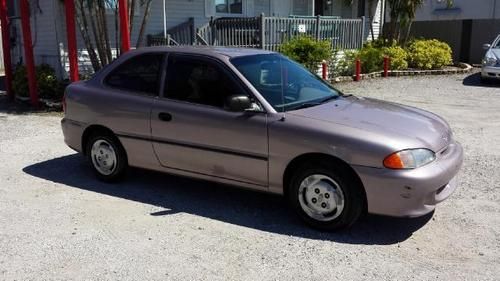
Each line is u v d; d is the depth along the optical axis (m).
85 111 5.73
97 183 5.82
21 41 14.62
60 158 6.95
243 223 4.62
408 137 4.18
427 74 17.81
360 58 16.69
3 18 11.79
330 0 21.19
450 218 4.67
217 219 4.72
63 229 4.52
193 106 4.94
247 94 4.68
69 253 4.04
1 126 9.17
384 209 4.11
